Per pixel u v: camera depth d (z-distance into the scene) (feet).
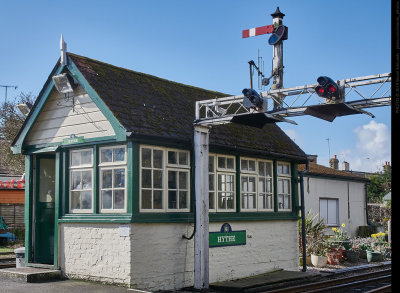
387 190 143.33
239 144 46.01
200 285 38.55
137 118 38.14
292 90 34.60
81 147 40.14
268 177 50.34
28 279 37.52
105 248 37.19
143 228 36.81
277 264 49.73
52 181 44.86
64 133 41.19
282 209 51.90
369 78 32.19
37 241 43.21
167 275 38.32
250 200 47.62
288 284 44.32
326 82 32.30
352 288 42.50
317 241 62.08
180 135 40.09
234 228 44.91
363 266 57.82
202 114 46.16
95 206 38.50
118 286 35.99
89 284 36.88
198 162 39.50
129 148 36.86
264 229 48.60
